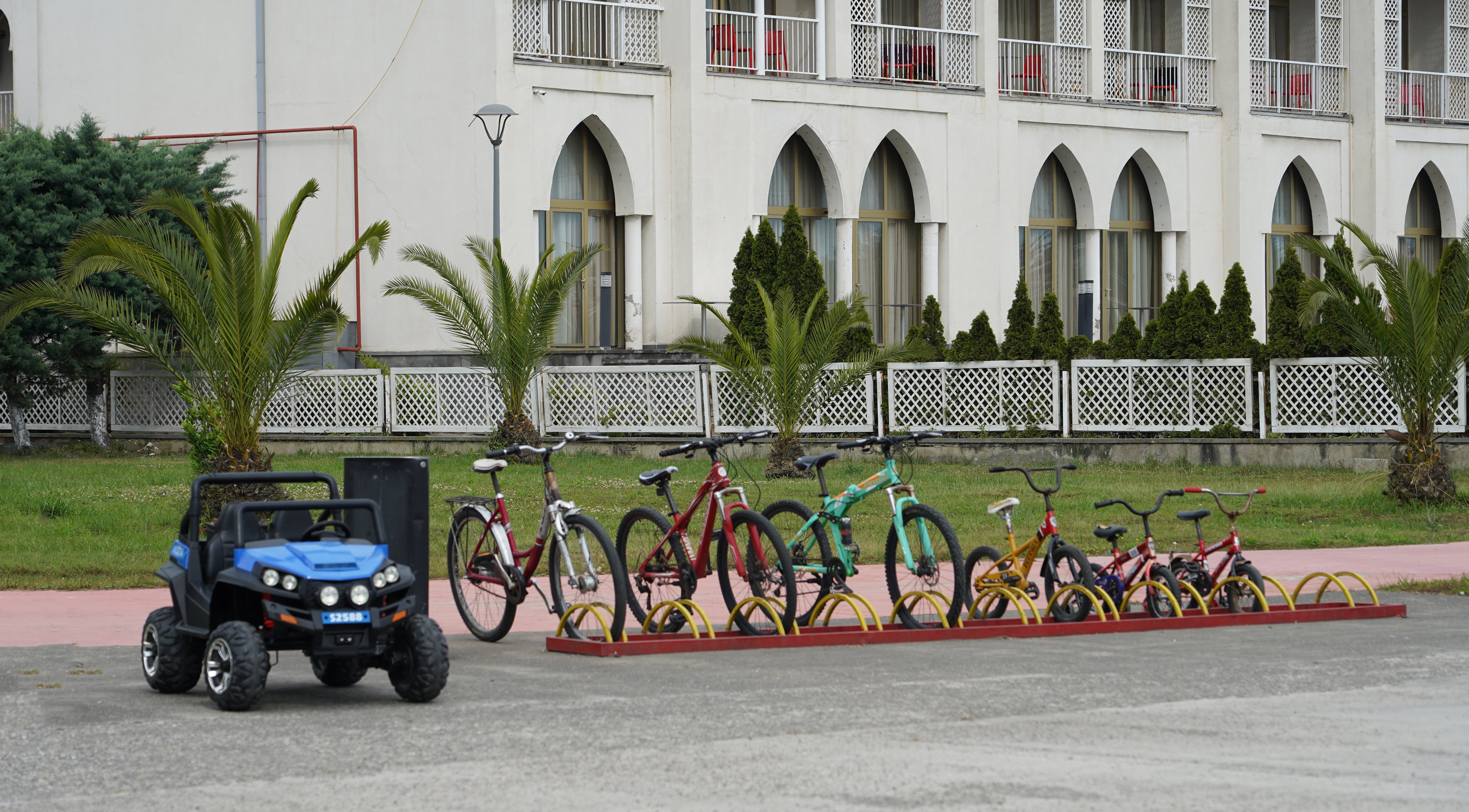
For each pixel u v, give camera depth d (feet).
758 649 34.17
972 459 85.15
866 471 79.97
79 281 57.16
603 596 42.50
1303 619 39.06
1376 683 29.45
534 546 35.35
